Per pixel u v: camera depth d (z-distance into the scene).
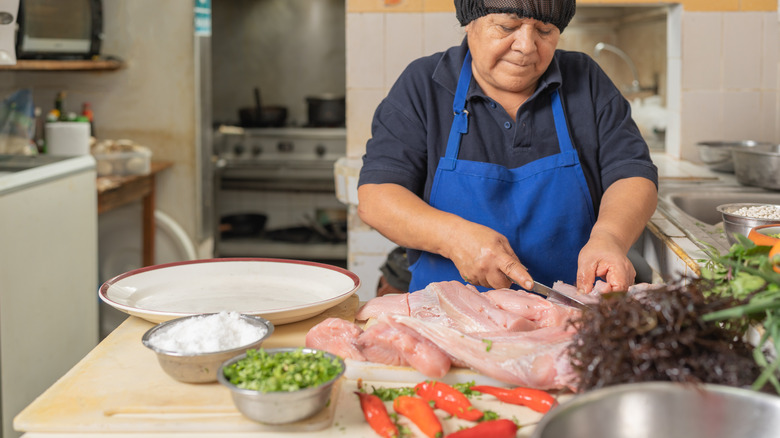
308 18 5.55
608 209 1.52
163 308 1.39
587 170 1.69
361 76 2.98
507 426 0.93
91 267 2.83
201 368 1.06
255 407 0.94
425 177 1.74
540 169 1.64
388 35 2.95
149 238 3.75
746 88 2.93
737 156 2.37
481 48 1.54
